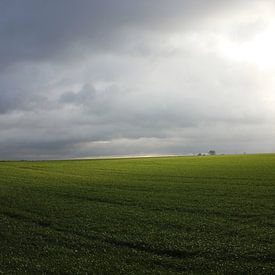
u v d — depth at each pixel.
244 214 29.19
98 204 35.72
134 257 19.38
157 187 46.31
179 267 17.91
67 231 25.30
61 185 50.91
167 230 24.86
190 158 103.38
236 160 85.62
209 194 39.72
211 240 22.03
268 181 47.97
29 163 97.12
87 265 18.11
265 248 19.83
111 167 79.44
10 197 40.47
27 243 22.22
